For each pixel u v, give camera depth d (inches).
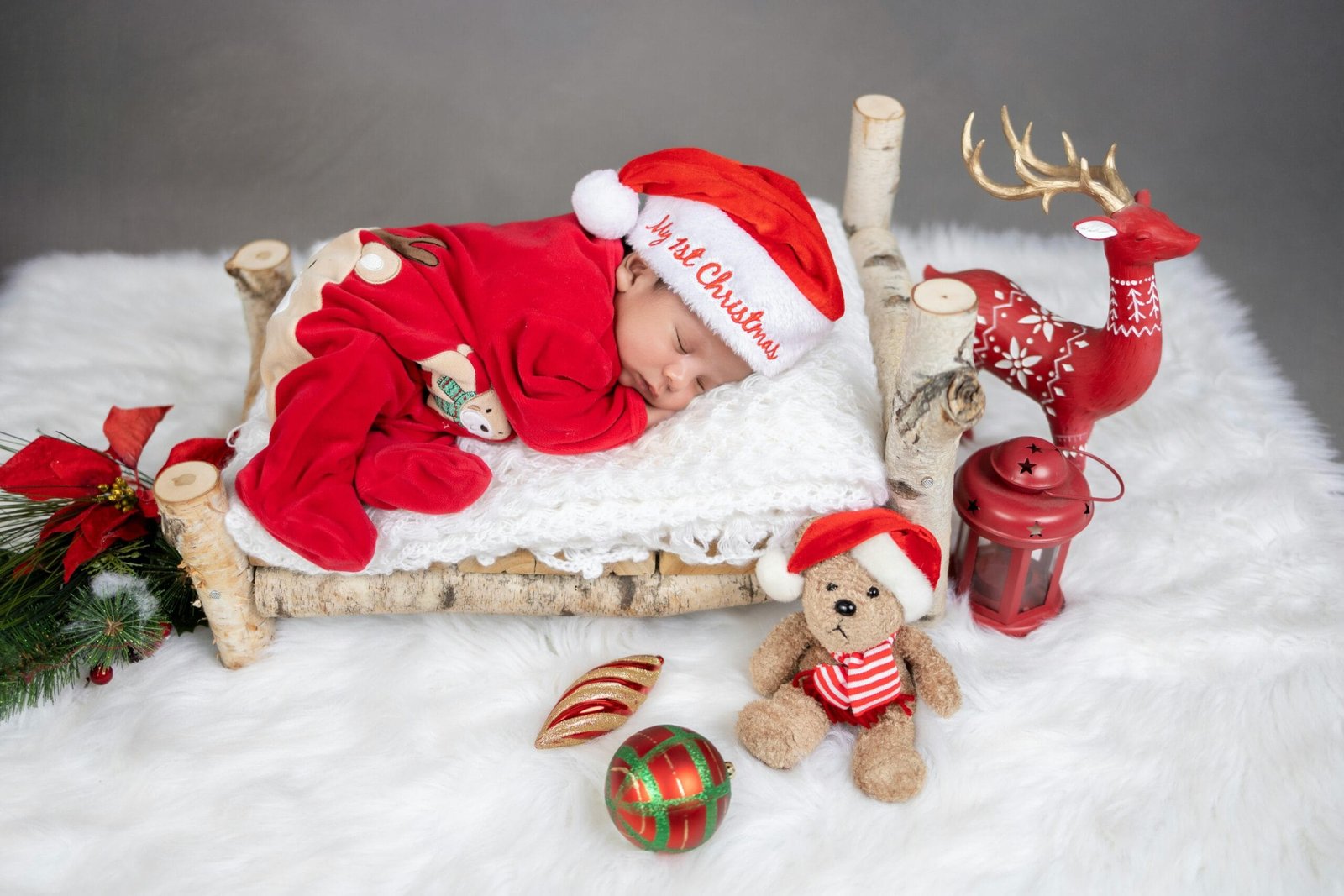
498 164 136.6
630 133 141.5
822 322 76.9
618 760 63.2
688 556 74.1
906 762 68.0
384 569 73.8
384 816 67.6
